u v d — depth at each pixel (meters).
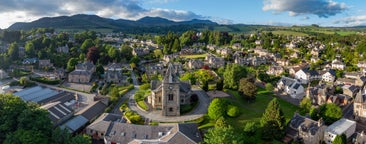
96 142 87.88
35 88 139.00
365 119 107.94
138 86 156.38
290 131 91.94
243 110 111.50
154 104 107.31
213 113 97.25
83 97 138.62
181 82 115.62
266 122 88.25
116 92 125.62
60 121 95.75
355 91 140.00
